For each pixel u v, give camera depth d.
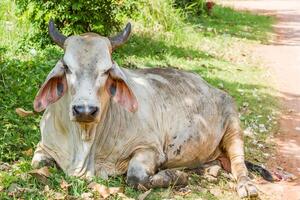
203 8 19.58
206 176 6.40
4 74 8.34
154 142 6.09
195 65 12.15
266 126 8.92
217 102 6.88
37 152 6.09
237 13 22.55
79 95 5.36
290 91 11.48
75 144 5.78
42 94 5.66
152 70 6.78
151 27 14.14
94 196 5.51
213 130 6.70
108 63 5.52
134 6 12.99
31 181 5.67
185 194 5.91
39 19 11.03
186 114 6.49
